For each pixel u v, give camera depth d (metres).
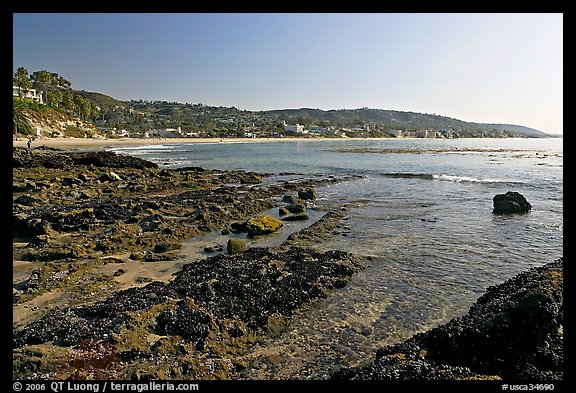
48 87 144.25
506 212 24.30
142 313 9.83
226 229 20.55
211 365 8.45
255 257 15.17
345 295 12.27
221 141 166.62
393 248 17.14
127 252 16.58
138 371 7.91
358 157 77.69
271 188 33.31
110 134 151.62
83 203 25.06
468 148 113.56
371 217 23.16
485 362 8.03
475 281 13.36
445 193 32.03
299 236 18.77
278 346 9.49
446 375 7.40
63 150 79.31
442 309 11.27
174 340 9.04
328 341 9.68
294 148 118.50
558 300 8.50
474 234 19.42
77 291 12.40
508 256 16.08
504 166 55.44
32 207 23.08
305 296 11.87
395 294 12.33
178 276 13.61
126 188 31.45
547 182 38.06
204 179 39.12
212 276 13.04
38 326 9.53
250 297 11.50
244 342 9.62
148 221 20.47
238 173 45.31
